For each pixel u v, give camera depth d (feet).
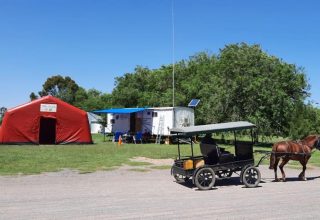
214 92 133.69
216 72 143.33
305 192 45.01
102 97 251.60
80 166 64.85
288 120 133.18
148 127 132.36
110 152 88.84
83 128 111.55
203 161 47.60
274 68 131.85
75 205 36.37
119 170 61.87
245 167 48.98
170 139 125.29
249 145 49.85
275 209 35.47
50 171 58.80
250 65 129.90
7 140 103.30
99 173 58.34
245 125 50.72
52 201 38.04
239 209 35.37
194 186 48.65
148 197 40.98
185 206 36.52
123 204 37.14
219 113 129.90
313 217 32.53
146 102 192.75
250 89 123.85
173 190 45.68
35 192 42.63
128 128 139.64
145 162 72.38
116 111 134.31
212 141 50.01
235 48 135.74
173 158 79.56
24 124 104.83
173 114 126.00
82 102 286.87
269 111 128.16
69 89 345.92
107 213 33.35
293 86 135.85
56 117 108.27
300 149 54.49
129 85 214.07
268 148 111.45
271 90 125.90
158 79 209.15
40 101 106.73
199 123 148.05
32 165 64.08
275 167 54.08
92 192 43.29
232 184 51.03
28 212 33.35
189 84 179.11
